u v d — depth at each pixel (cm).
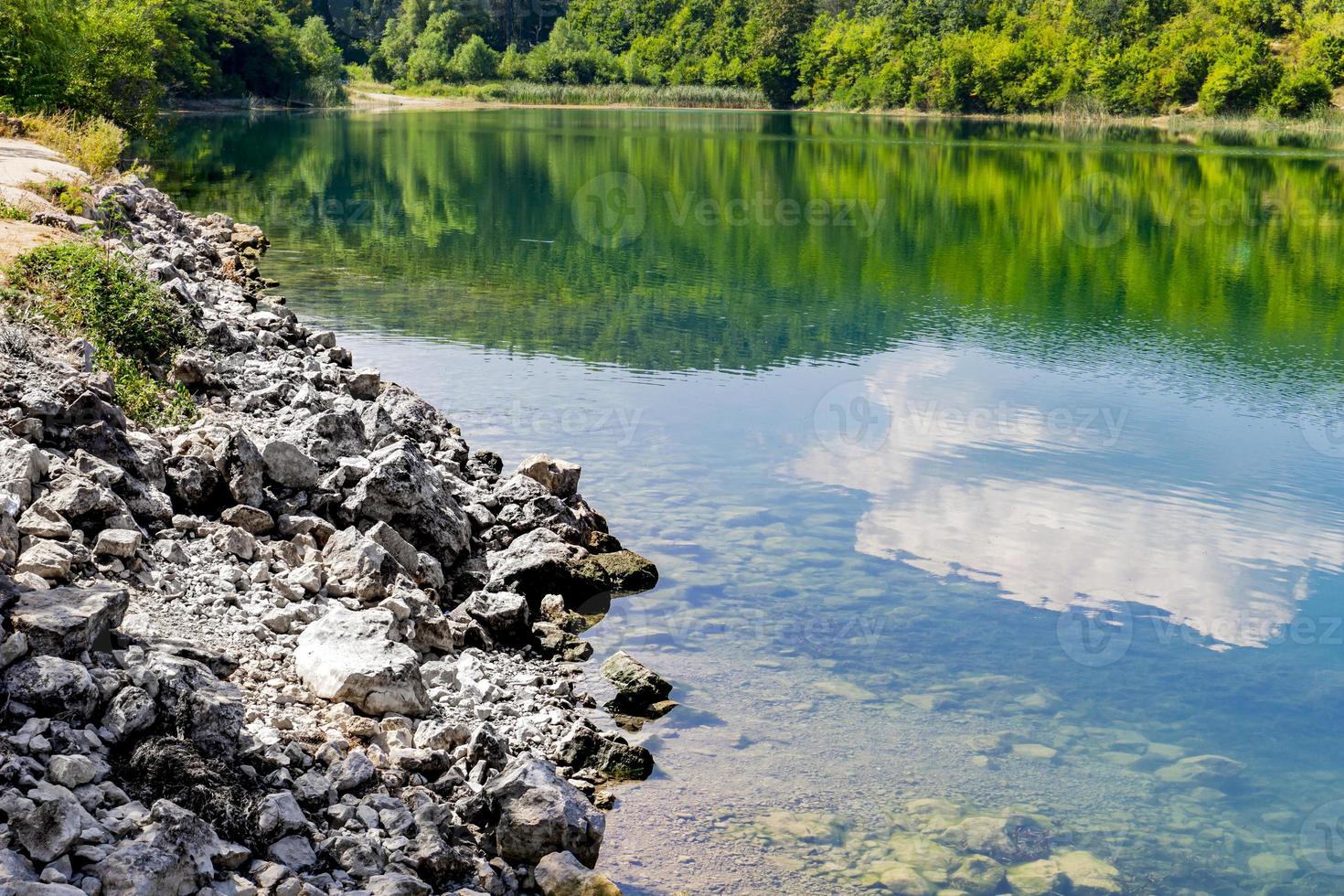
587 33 15312
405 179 4691
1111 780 808
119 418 970
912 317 2375
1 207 1694
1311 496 1352
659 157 6231
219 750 631
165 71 7581
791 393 1753
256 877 556
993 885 689
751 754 821
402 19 14412
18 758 552
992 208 4491
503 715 822
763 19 14375
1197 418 1667
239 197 3825
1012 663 968
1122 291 2761
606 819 732
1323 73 10556
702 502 1297
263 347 1525
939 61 12500
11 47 3903
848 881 686
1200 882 696
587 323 2202
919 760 823
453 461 1262
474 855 655
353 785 661
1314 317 2453
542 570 1055
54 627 626
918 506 1305
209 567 876
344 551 945
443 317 2189
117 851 513
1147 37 11750
